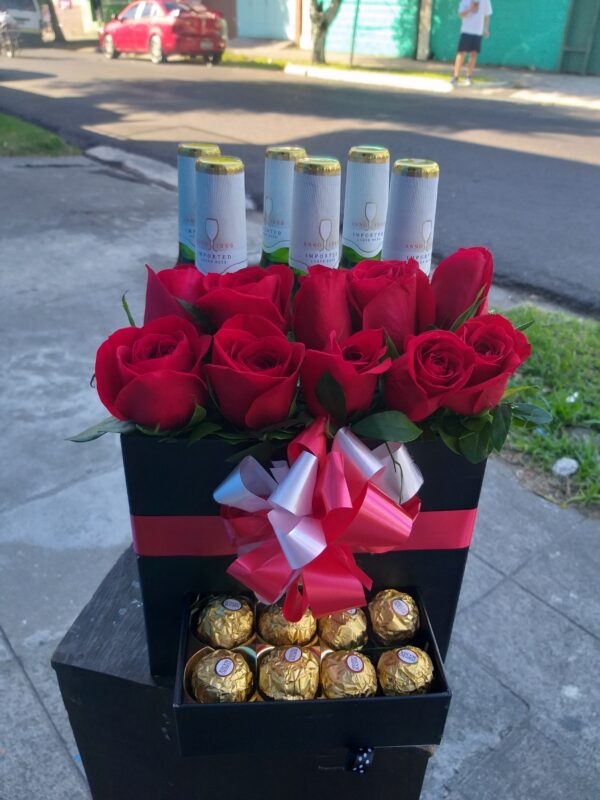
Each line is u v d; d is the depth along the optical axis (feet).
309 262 3.64
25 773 5.53
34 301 12.59
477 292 3.22
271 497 2.68
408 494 2.94
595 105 34.37
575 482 8.65
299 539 2.67
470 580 7.39
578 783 5.60
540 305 12.81
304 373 2.87
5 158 21.18
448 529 3.28
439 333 2.76
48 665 6.33
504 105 33.81
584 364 10.59
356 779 3.89
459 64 38.55
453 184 19.63
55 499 8.18
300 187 3.52
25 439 9.14
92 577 7.22
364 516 2.79
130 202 18.04
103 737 4.14
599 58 43.16
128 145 22.80
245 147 22.35
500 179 20.31
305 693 3.04
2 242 15.10
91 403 9.91
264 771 3.93
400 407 2.89
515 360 2.70
